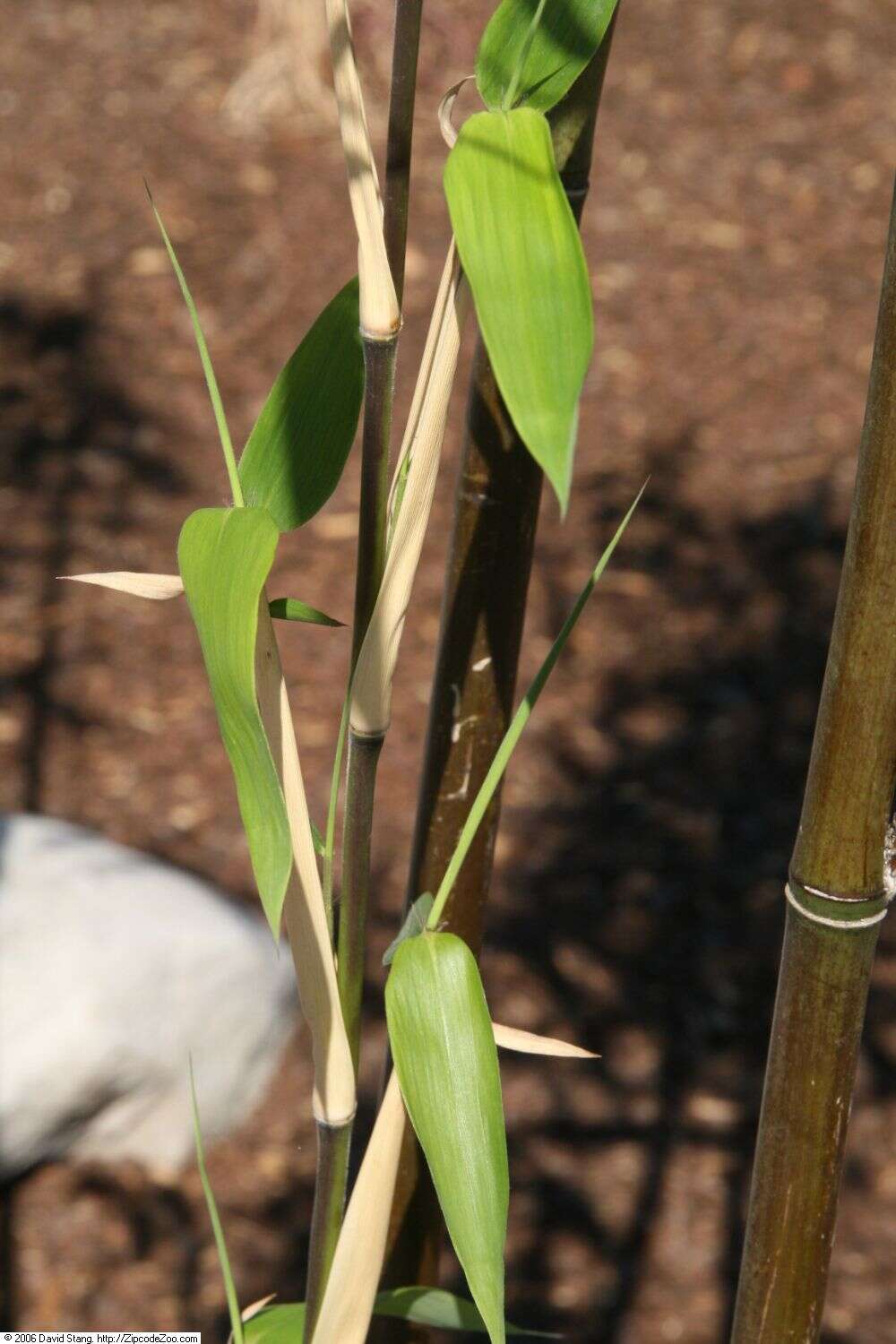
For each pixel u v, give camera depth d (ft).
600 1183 7.68
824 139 15.74
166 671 10.54
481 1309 3.02
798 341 13.51
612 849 9.52
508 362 2.74
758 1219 3.34
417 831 3.74
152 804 9.59
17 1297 6.96
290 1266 7.16
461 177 2.80
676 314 13.76
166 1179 7.54
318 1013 3.22
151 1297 6.99
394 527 3.10
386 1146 3.21
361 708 3.13
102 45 16.42
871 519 3.07
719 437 12.64
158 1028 7.43
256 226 14.29
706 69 16.53
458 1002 3.07
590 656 10.82
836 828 3.16
